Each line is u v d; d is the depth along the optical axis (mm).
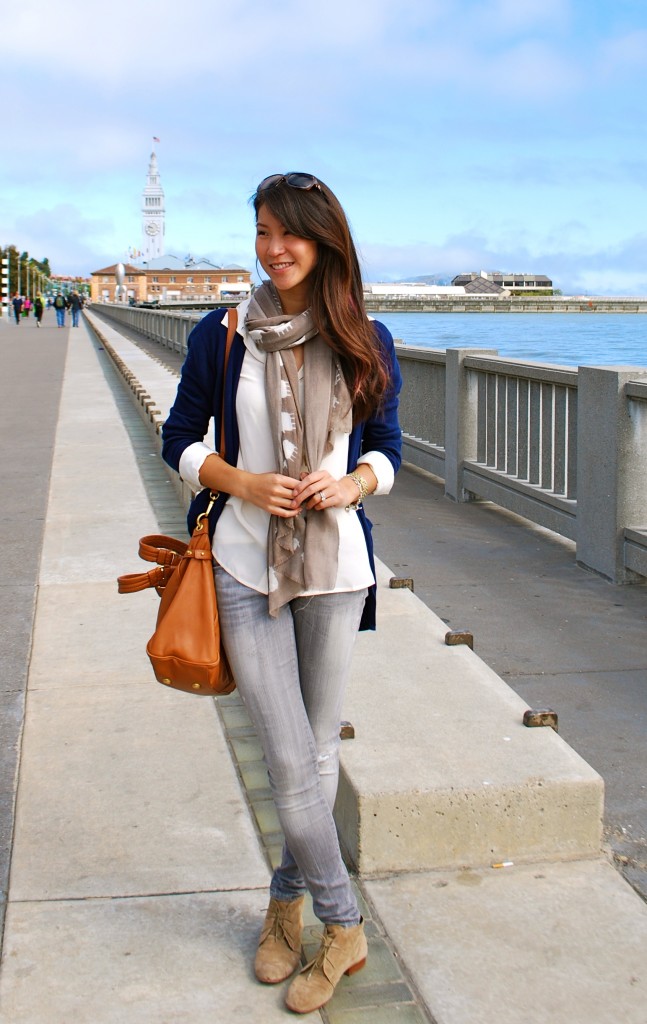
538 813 3002
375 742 3260
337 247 2242
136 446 11219
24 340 41156
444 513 8164
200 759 3697
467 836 2979
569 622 5406
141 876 2955
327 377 2305
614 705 4324
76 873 2975
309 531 2314
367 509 8305
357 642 4242
